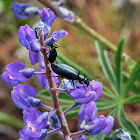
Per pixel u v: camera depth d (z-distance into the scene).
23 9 0.35
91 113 0.24
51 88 0.24
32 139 0.23
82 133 0.24
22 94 0.24
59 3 0.35
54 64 0.23
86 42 0.46
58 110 0.24
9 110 0.43
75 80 0.24
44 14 0.23
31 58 0.24
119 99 0.34
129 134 0.29
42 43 0.23
